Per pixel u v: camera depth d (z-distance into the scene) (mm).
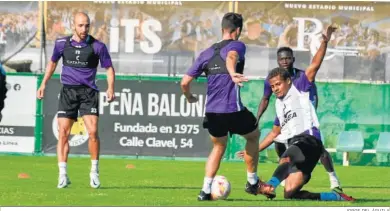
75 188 28672
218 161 24688
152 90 44594
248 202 24406
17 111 44719
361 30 44375
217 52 23844
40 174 34531
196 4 44406
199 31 44531
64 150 28656
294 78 26125
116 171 37000
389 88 44344
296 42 44344
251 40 44281
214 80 23891
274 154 44375
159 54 44656
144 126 44656
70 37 28359
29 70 44844
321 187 31906
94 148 28703
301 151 23531
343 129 44344
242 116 24172
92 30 44656
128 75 44531
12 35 44719
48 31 44812
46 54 44812
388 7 44312
